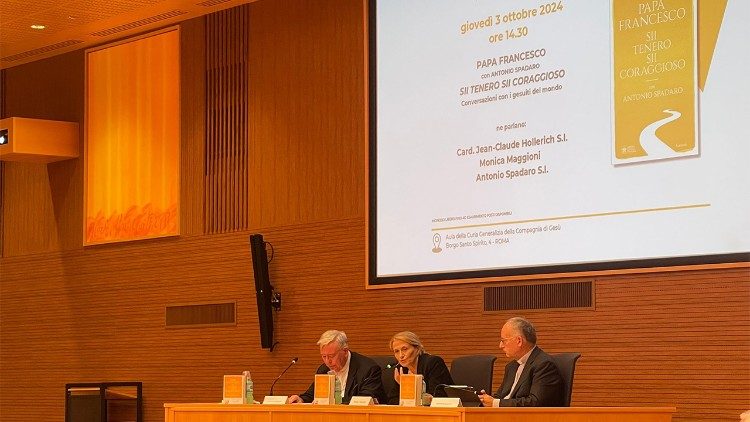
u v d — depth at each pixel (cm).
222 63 1003
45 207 1157
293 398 621
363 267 873
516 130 776
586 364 721
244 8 990
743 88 660
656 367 689
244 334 957
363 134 884
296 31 945
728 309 660
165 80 1049
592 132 732
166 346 1020
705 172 672
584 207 731
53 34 1079
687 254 676
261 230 953
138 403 1023
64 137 1117
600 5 736
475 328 790
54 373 1127
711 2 678
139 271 1055
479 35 805
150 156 1055
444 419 479
